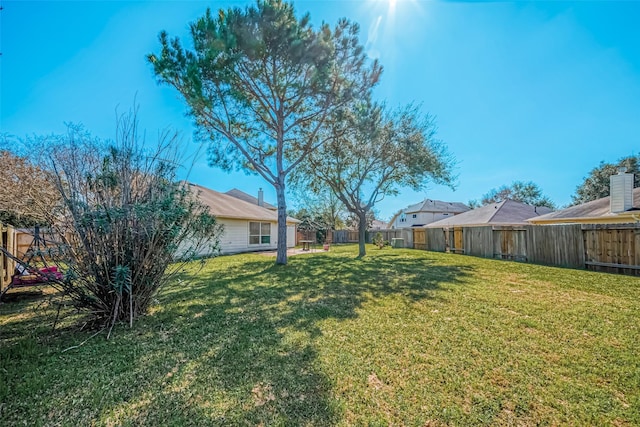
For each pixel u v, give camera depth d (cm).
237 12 682
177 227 376
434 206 3306
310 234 2295
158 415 188
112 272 346
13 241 536
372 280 616
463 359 261
